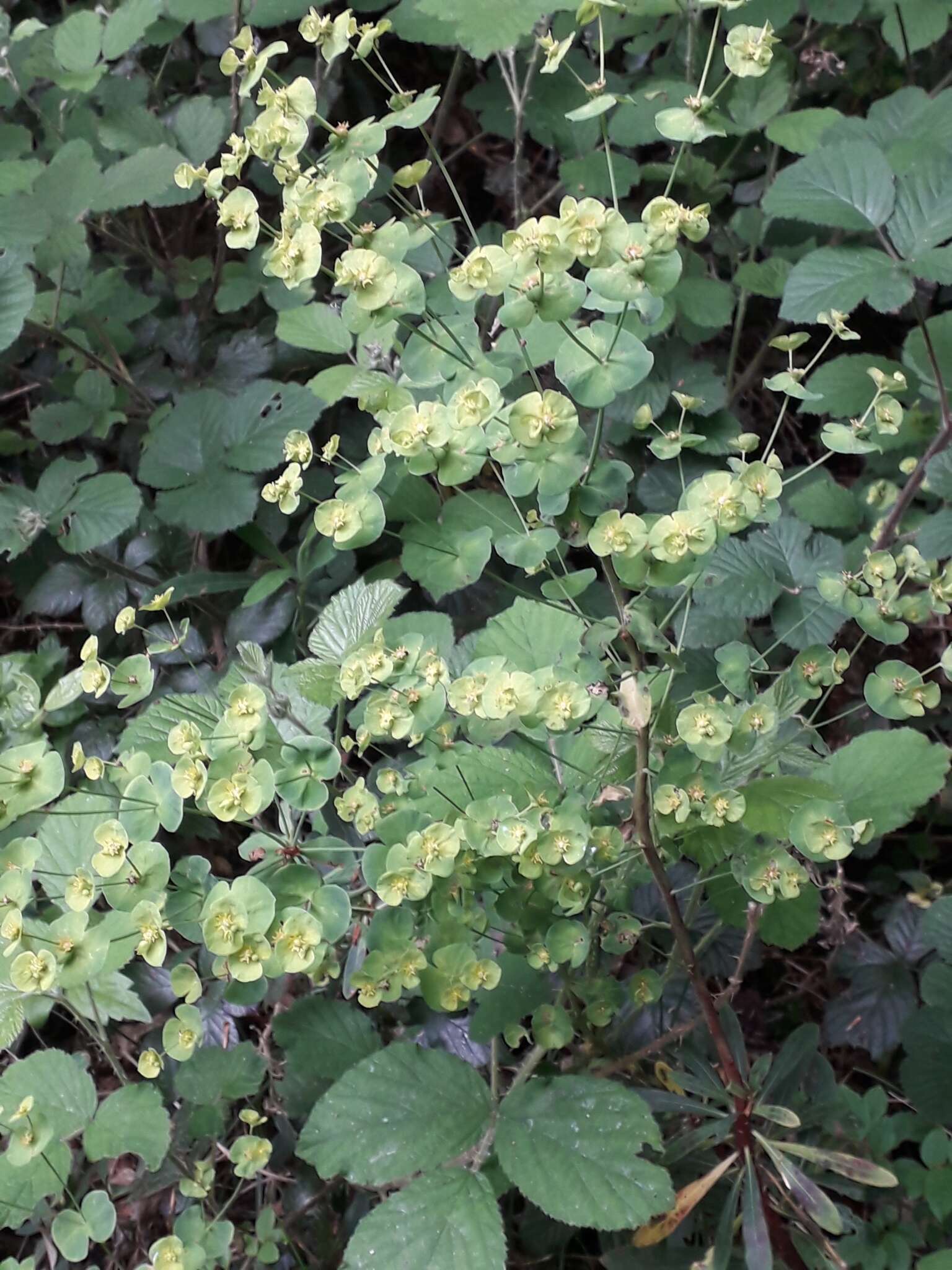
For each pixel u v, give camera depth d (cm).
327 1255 59
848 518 75
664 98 86
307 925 38
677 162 40
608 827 45
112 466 93
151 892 40
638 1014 59
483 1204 44
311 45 106
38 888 63
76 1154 60
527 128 94
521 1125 47
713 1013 48
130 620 45
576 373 39
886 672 46
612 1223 43
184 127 92
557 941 44
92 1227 46
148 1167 53
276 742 42
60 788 42
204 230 105
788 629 67
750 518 39
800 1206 47
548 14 80
